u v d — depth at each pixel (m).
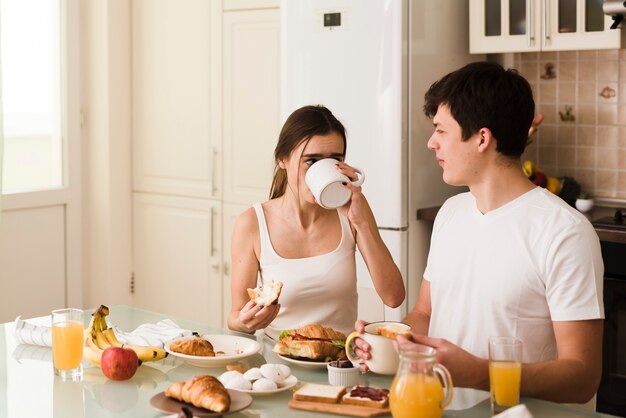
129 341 1.79
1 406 1.48
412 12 3.04
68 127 4.14
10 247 3.95
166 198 4.11
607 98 3.28
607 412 2.84
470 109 1.67
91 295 4.29
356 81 3.12
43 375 1.65
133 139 4.21
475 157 1.70
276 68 3.65
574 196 3.32
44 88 4.06
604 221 2.88
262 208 2.14
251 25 3.71
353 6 3.10
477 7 3.21
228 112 3.83
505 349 1.41
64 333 1.62
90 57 4.14
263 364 1.70
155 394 1.53
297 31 3.25
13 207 3.93
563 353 1.58
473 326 1.74
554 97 3.39
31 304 4.06
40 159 4.07
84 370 1.68
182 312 4.12
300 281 2.05
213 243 3.95
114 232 4.20
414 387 1.33
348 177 1.92
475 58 3.41
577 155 3.37
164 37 4.03
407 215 3.11
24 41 3.96
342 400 1.45
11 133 3.95
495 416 1.31
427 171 3.18
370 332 1.64
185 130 4.00
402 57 3.02
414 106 3.08
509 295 1.68
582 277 1.60
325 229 2.11
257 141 3.75
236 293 2.10
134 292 4.30
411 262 3.13
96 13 4.09
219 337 1.82
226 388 1.49
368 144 3.11
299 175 2.00
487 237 1.72
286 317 2.06
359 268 3.09
